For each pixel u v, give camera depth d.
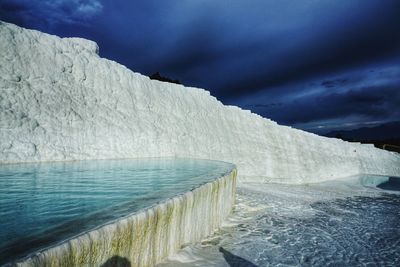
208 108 21.14
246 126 22.69
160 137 15.66
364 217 11.52
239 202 11.31
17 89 11.05
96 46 16.06
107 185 6.73
